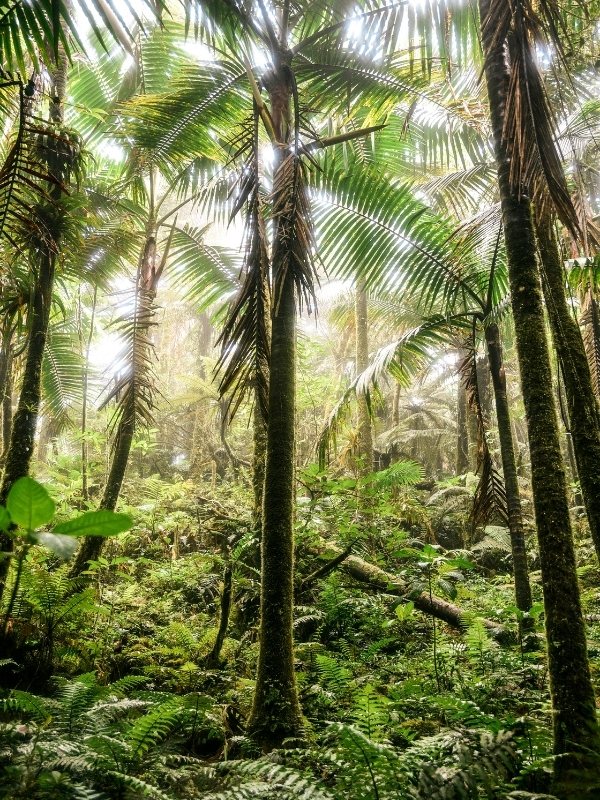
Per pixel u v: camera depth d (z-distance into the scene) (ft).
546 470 7.57
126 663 13.94
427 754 7.37
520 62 7.77
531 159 7.62
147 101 15.69
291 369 11.16
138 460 41.98
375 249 15.20
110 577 21.20
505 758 6.78
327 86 14.98
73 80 20.83
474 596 18.74
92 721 8.61
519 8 7.82
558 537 7.32
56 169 13.57
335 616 17.21
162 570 20.81
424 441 47.83
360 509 23.81
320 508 23.09
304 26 14.76
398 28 12.18
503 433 14.23
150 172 18.56
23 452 12.87
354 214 14.89
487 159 20.44
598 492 10.06
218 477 40.83
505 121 8.14
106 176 22.22
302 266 10.54
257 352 10.46
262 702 9.62
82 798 5.86
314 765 8.52
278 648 9.98
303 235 10.59
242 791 6.69
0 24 9.59
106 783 6.79
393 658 15.05
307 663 14.43
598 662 12.29
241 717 11.10
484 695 10.82
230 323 10.44
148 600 19.43
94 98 21.27
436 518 31.99
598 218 13.69
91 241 18.11
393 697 11.07
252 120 12.64
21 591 12.69
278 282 10.68
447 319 14.79
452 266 14.88
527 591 13.55
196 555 21.53
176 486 28.25
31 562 13.96
